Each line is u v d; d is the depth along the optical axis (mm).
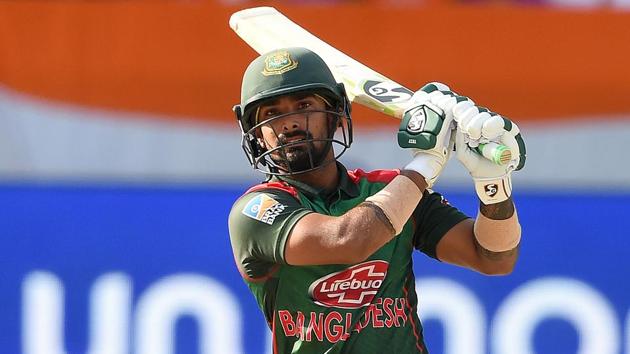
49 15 16016
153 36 16078
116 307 16062
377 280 8516
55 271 16125
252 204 8500
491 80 15984
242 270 8672
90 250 16172
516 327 16000
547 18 15977
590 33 15977
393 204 8109
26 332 16016
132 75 16109
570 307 16094
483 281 16031
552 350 16031
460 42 15992
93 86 16156
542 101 16047
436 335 15969
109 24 16094
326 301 8438
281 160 8633
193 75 16125
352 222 8008
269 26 10164
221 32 16094
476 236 8836
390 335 8516
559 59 16000
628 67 15938
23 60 16047
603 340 16047
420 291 15992
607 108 16062
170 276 16141
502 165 8352
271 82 8492
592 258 16172
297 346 8547
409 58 15961
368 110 16156
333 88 8656
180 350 16031
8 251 16141
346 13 16016
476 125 8188
